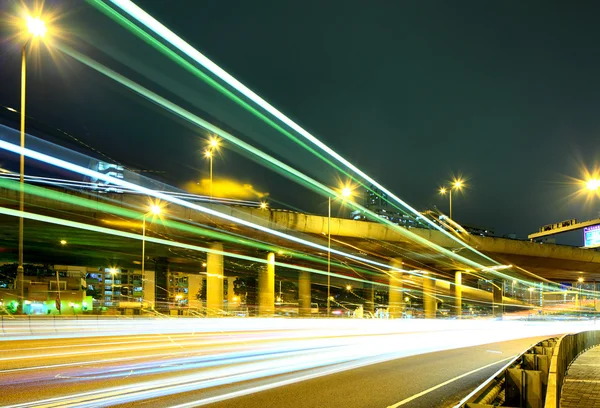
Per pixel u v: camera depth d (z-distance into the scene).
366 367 15.29
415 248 64.19
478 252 68.19
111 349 18.12
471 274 90.75
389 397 10.41
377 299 125.44
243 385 11.04
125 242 63.03
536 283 121.62
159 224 52.41
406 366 15.91
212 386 10.77
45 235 58.06
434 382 12.66
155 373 12.40
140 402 8.90
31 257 82.69
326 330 32.69
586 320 74.88
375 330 34.44
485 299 106.94
